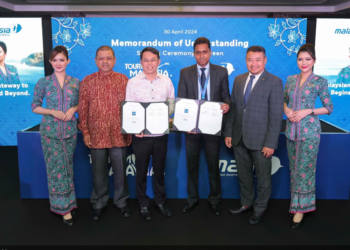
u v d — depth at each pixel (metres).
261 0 5.62
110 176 2.86
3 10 5.79
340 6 5.89
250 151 2.46
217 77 2.45
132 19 4.38
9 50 4.80
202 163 2.83
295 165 2.37
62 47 2.32
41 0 5.64
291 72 4.46
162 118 2.33
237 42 4.41
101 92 2.33
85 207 2.73
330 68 4.96
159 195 2.58
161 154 2.44
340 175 2.80
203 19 4.38
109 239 2.21
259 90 2.31
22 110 4.98
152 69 2.28
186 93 2.53
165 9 6.07
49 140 2.34
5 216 2.57
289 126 2.37
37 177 2.88
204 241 2.18
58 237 2.24
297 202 2.35
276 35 4.37
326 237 2.23
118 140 2.40
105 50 2.30
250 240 2.20
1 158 4.36
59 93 2.33
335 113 5.09
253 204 2.61
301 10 6.04
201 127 2.38
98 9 6.02
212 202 2.60
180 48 4.45
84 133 2.40
